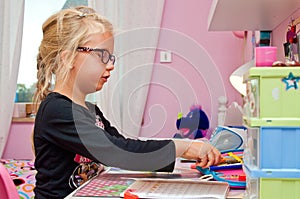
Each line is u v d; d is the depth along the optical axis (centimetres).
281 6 115
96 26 96
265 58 63
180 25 240
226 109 156
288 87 59
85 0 253
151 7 236
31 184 191
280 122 59
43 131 99
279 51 146
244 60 219
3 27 244
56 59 102
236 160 100
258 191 60
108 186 85
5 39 243
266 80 60
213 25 151
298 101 59
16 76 245
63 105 97
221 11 123
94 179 93
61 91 101
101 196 76
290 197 60
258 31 171
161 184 83
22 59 267
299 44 105
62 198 97
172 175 96
